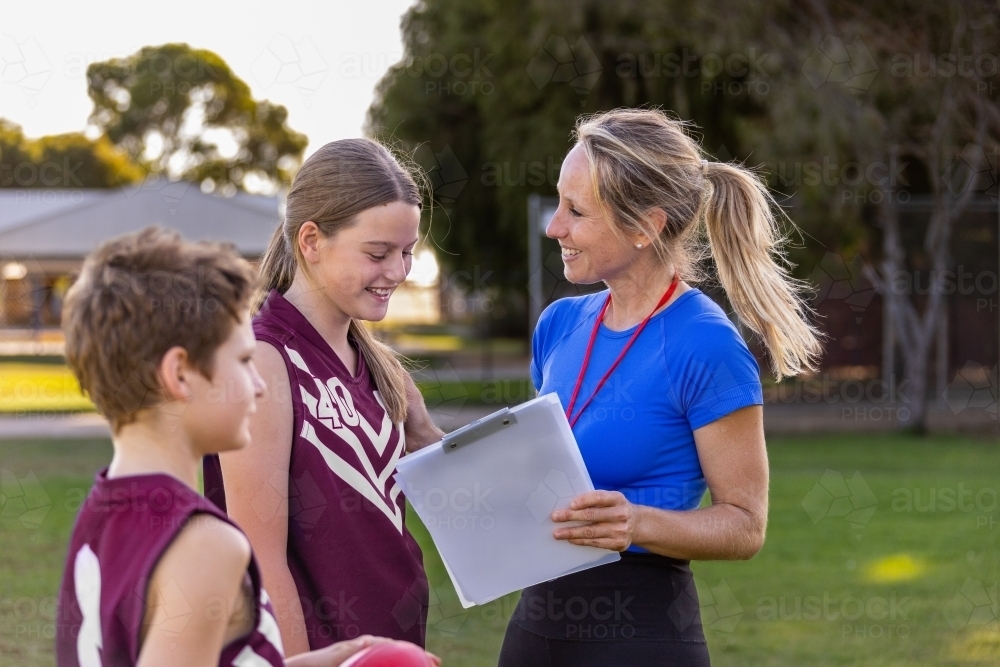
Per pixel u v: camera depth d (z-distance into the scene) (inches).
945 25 394.9
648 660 69.7
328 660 55.9
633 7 422.3
